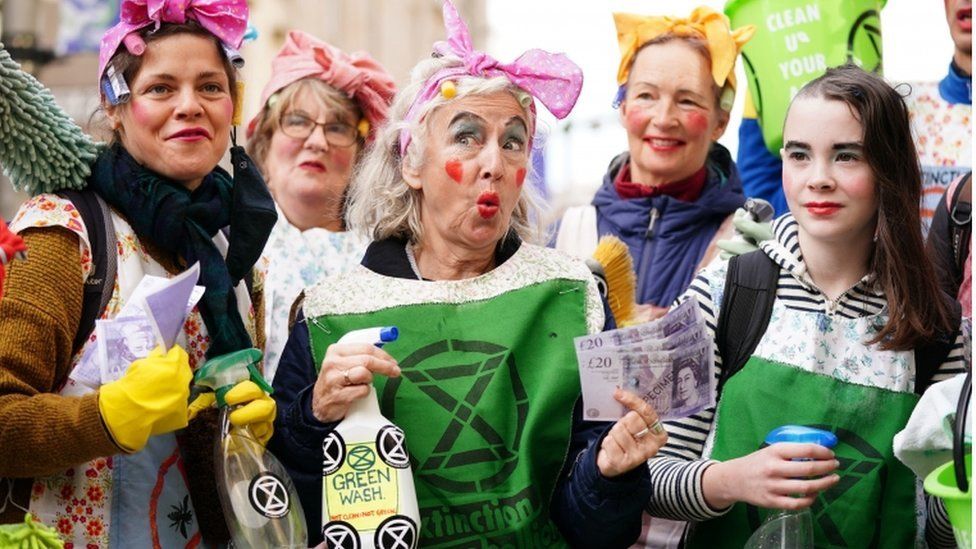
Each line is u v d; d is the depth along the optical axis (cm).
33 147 491
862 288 521
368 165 530
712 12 696
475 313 507
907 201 515
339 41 2183
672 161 689
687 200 697
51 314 473
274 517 475
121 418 448
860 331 516
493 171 501
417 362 501
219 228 525
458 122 504
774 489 481
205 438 506
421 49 2400
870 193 514
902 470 508
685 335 479
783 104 695
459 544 488
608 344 474
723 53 689
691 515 503
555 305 512
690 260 686
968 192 590
